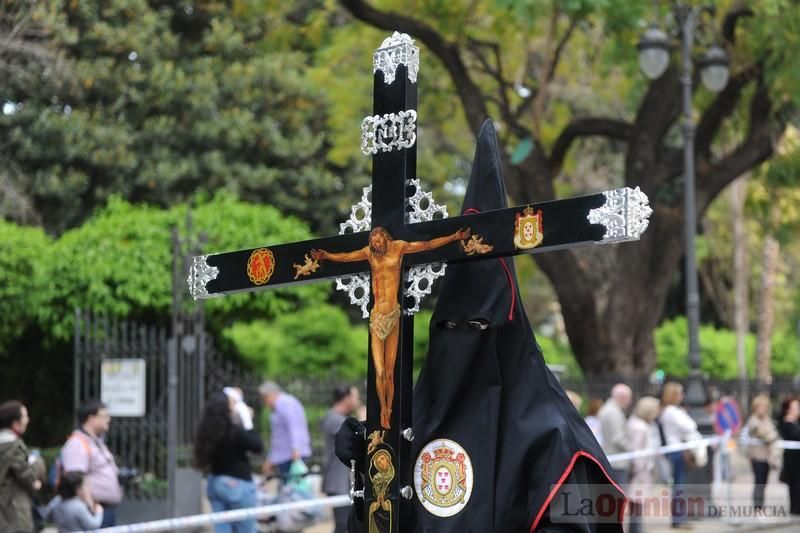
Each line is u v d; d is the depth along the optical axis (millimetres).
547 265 26938
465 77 26000
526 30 26484
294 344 33875
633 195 5020
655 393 25641
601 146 40062
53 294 23688
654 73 22422
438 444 5516
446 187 39719
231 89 37000
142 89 35688
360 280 5957
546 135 30547
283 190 38031
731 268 47219
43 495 22078
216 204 25828
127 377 19359
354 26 28531
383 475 5582
